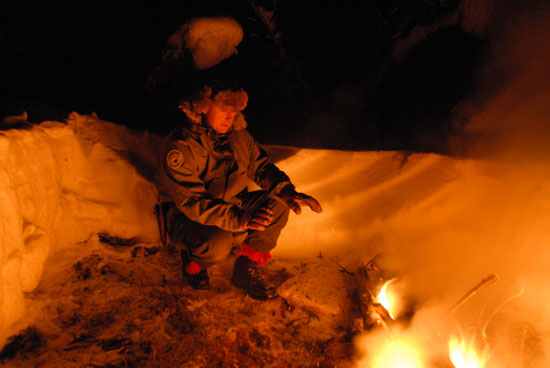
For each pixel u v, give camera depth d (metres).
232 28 3.31
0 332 2.25
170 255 3.15
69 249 2.99
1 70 7.69
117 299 2.67
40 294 2.58
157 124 6.49
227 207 2.47
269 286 2.79
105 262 2.94
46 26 8.12
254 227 2.35
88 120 3.63
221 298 2.79
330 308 2.72
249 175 3.00
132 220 3.28
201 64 3.45
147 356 2.32
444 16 8.24
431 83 8.98
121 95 8.67
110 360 2.28
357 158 3.87
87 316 2.53
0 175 2.25
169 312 2.62
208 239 2.62
